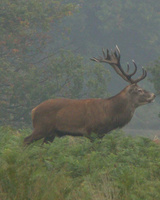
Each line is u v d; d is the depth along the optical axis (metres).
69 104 36.00
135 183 24.44
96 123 35.56
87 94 90.38
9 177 21.39
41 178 22.67
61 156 27.66
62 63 95.06
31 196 20.98
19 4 95.69
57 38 166.50
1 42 92.44
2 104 85.75
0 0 90.25
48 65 94.88
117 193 22.67
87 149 31.36
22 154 25.95
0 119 84.31
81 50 181.50
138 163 29.05
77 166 26.42
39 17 95.62
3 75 86.50
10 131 40.91
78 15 180.12
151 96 37.19
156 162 29.45
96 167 27.09
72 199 22.17
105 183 23.86
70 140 39.03
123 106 36.41
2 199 20.58
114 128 36.62
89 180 24.73
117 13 187.62
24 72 102.50
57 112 35.84
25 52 103.38
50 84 85.88
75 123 35.53
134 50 195.12
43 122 35.94
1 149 29.38
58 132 36.22
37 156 27.67
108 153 31.17
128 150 30.42
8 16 90.12
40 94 84.69
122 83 187.38
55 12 107.25
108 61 38.28
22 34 93.88
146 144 34.09
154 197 23.23
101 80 91.00
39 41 105.88
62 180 23.52
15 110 86.75
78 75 86.81
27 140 36.09
